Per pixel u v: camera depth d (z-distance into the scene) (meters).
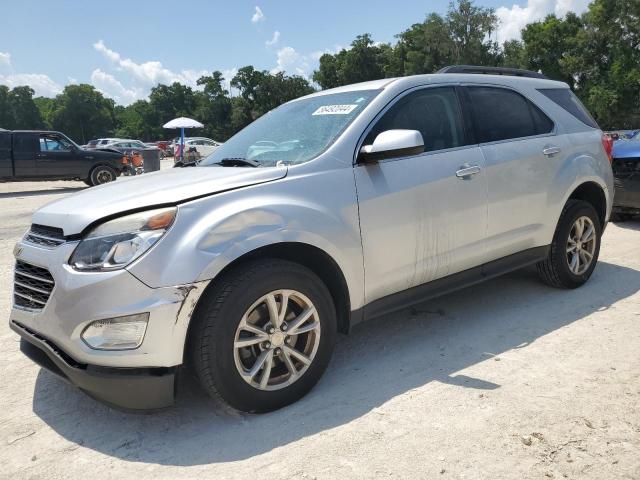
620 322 4.04
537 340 3.78
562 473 2.36
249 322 2.85
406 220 3.44
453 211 3.69
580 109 4.98
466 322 4.18
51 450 2.71
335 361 3.60
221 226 2.72
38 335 2.86
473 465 2.44
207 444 2.70
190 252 2.62
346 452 2.57
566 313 4.27
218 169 3.33
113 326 2.58
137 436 2.80
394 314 4.40
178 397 3.18
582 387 3.09
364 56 80.69
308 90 91.12
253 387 2.84
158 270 2.58
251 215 2.81
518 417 2.80
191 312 2.62
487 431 2.69
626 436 2.61
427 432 2.71
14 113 112.62
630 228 7.57
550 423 2.74
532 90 4.58
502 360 3.48
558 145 4.50
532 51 58.69
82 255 2.67
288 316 3.00
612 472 2.36
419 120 3.69
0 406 3.15
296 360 3.05
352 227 3.18
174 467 2.53
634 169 7.30
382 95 3.58
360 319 3.35
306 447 2.62
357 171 3.28
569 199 4.69
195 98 111.56
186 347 2.71
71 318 2.63
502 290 4.88
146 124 110.88
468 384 3.18
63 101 112.88
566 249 4.63
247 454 2.60
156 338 2.58
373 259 3.30
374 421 2.83
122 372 2.62
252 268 2.79
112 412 3.06
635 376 3.20
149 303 2.56
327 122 3.56
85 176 17.00
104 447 2.72
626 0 48.56
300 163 3.20
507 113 4.28
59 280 2.67
